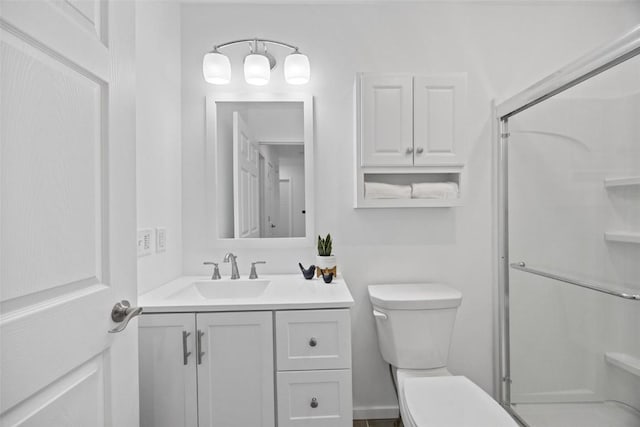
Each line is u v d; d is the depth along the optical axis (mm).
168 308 1294
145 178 1496
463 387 1349
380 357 1902
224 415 1316
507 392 1831
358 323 1908
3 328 495
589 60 1259
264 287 1735
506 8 1921
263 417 1320
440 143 1723
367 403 1899
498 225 1882
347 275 1908
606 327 1354
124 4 815
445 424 1128
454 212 1919
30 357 541
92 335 689
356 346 1906
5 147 505
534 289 1672
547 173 1547
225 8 1899
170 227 1746
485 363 1921
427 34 1916
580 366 1464
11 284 513
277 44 1904
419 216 1915
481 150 1921
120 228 791
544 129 1553
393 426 1830
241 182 1903
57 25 600
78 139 663
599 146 1289
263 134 1906
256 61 1758
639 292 1179
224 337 1312
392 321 1606
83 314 663
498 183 1875
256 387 1321
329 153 1915
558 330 1549
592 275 1356
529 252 1677
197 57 1896
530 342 1694
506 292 1835
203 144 1898
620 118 1199
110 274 753
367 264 1911
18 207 526
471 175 1922
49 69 589
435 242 1920
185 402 1304
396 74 1711
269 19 1899
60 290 618
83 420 680
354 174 1870
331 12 1907
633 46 1097
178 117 1853
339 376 1329
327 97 1914
